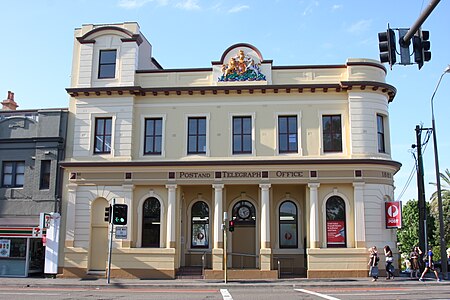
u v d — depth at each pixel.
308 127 29.33
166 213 29.31
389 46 13.77
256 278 27.58
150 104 30.52
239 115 29.84
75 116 30.88
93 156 30.00
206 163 29.00
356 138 28.70
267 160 28.69
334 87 29.25
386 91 29.78
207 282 25.95
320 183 28.55
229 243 29.45
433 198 48.00
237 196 30.83
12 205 30.67
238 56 30.20
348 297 18.83
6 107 34.91
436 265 35.62
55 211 30.02
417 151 32.53
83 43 31.31
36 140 31.05
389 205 28.17
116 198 29.45
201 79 30.33
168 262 28.45
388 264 26.92
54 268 29.05
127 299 18.61
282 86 29.41
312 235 28.05
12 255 29.64
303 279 26.95
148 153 30.11
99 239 29.48
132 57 30.75
